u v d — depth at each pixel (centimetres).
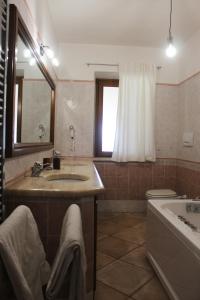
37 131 228
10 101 139
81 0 252
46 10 251
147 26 303
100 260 226
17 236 102
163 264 190
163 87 366
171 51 248
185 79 341
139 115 353
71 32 321
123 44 355
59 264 86
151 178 368
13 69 140
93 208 157
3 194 133
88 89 355
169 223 180
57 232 149
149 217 228
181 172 352
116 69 358
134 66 354
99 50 356
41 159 255
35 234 120
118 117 353
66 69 353
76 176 218
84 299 86
